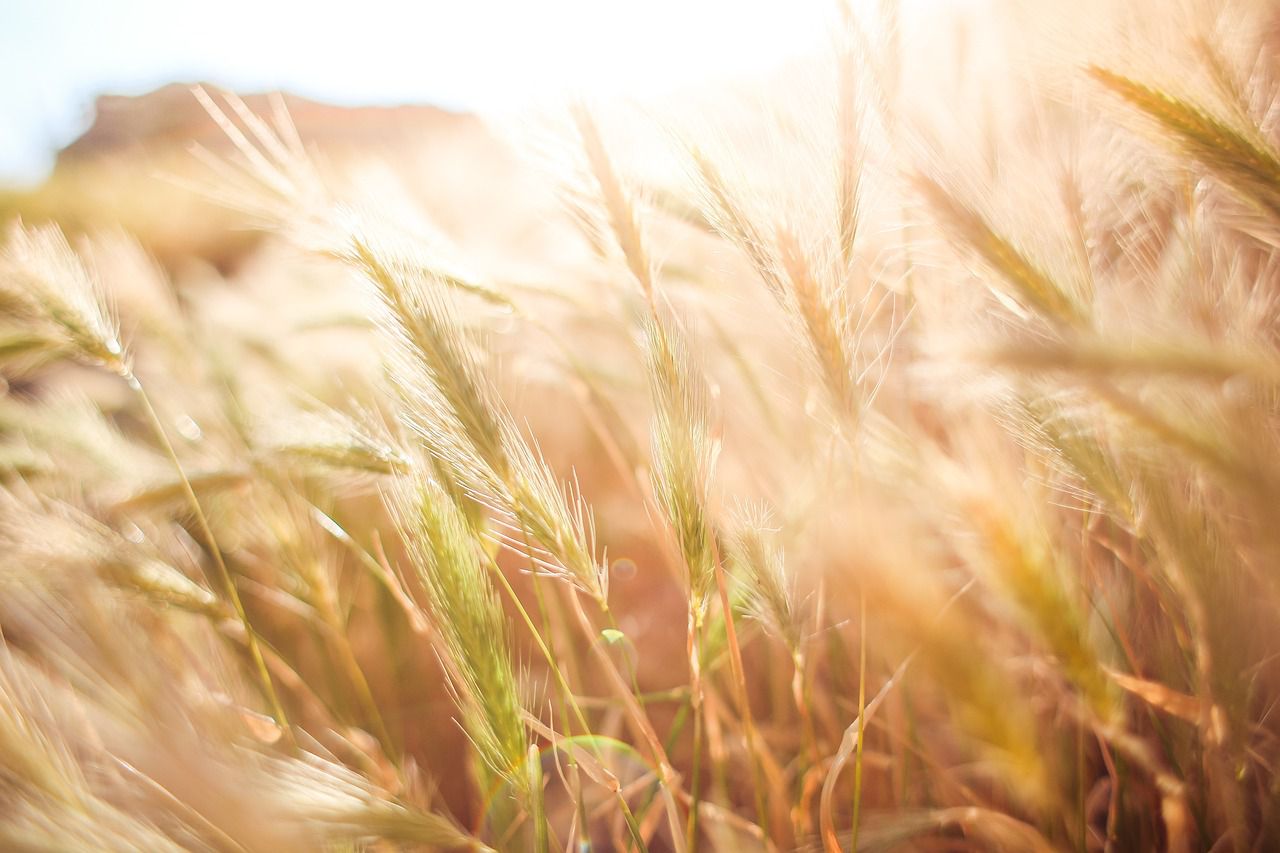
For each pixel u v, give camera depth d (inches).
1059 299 9.3
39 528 12.0
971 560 9.2
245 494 14.4
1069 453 9.7
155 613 11.9
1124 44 9.8
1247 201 9.6
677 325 10.8
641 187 12.5
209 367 18.2
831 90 10.7
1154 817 12.0
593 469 19.4
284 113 14.4
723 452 13.1
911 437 10.1
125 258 18.7
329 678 16.1
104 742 8.9
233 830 8.4
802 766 12.9
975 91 11.5
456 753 16.3
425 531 10.3
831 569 8.9
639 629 17.2
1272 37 10.2
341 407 16.8
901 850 11.9
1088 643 9.1
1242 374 7.7
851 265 10.7
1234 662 9.4
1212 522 9.5
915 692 13.6
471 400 10.4
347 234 10.9
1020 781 9.0
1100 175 11.3
